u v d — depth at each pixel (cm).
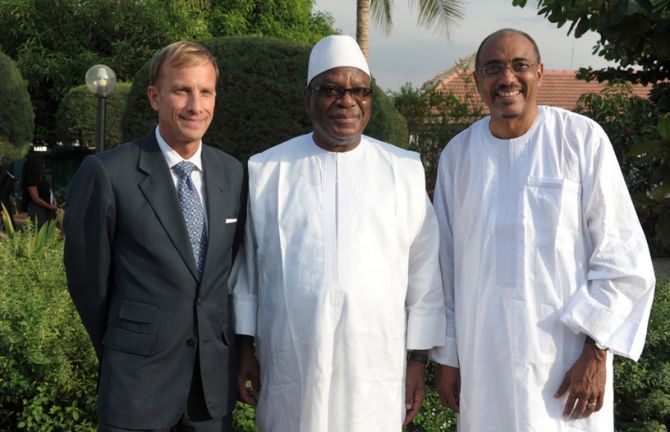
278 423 288
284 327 282
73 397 366
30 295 386
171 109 264
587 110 1086
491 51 284
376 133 714
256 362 306
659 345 410
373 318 281
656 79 578
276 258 286
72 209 263
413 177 297
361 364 280
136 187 264
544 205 279
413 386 305
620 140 905
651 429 387
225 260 277
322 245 281
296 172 293
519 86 282
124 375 260
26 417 356
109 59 1773
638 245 274
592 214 278
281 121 687
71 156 1667
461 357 295
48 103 1828
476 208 291
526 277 278
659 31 385
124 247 264
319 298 277
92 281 265
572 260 277
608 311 269
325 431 279
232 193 284
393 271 287
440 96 1416
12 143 1341
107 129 1525
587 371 273
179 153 273
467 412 293
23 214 1282
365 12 1583
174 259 263
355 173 291
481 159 294
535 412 277
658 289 455
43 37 1792
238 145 692
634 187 777
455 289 299
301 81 689
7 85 1330
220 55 693
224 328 280
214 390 273
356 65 287
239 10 1972
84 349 368
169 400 263
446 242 305
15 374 354
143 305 262
